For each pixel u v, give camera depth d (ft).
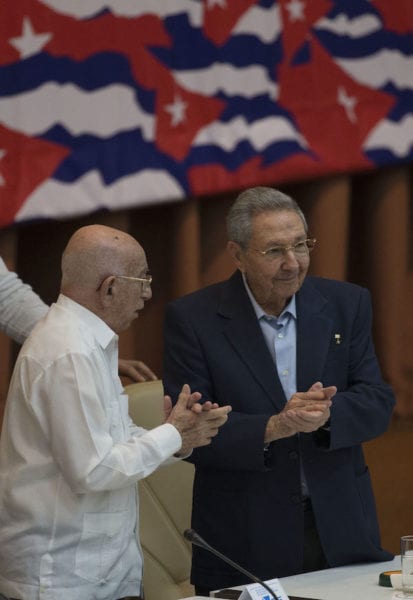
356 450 22.43
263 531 21.36
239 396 21.62
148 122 36.96
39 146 35.32
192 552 23.20
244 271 21.81
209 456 21.13
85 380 18.28
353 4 40.22
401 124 40.93
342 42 40.09
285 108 39.17
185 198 37.52
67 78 35.63
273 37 38.96
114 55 36.35
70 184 35.73
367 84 40.47
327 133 39.78
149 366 40.65
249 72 38.60
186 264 39.37
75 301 19.16
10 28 34.83
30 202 35.14
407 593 18.43
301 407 20.03
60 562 18.53
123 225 37.93
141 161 36.81
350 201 43.45
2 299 26.55
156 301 40.63
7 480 18.86
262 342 21.89
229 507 21.67
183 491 25.43
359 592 18.99
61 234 38.01
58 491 18.53
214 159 38.01
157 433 18.80
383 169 42.42
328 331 22.13
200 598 18.86
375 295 43.42
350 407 21.29
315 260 41.39
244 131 38.47
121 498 19.22
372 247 43.34
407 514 38.09
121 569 19.22
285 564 21.24
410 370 43.60
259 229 20.94
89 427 18.11
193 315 22.29
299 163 39.14
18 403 18.80
